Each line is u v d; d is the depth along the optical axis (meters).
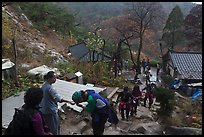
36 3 39.00
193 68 25.83
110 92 14.75
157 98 10.63
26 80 12.04
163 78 23.97
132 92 11.83
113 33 35.69
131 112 10.97
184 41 44.75
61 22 40.66
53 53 21.58
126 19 36.53
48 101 6.05
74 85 11.75
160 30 47.59
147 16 36.22
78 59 22.81
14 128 3.80
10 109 8.45
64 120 8.64
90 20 80.25
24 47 18.23
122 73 26.31
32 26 31.52
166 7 70.94
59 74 13.91
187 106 13.13
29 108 3.89
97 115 6.09
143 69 28.83
